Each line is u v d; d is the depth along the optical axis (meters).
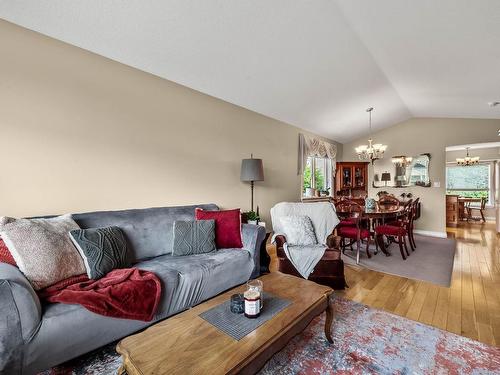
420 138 5.80
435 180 5.62
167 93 2.92
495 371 1.43
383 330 1.84
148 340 1.10
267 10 2.19
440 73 3.31
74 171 2.25
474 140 5.27
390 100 4.60
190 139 3.16
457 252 4.03
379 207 4.32
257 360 1.06
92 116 2.35
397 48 2.86
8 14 1.88
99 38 2.19
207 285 2.04
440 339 1.73
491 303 2.27
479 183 8.06
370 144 4.77
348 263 3.43
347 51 2.96
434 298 2.37
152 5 1.96
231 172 3.70
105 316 1.45
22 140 1.99
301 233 2.87
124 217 2.30
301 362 1.51
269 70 3.08
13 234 1.49
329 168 6.29
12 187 1.95
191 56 2.60
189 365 0.95
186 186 3.12
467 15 2.08
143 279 1.68
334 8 2.29
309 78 3.43
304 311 1.37
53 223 1.78
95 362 1.52
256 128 4.12
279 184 4.63
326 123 5.18
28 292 1.24
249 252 2.51
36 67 2.05
